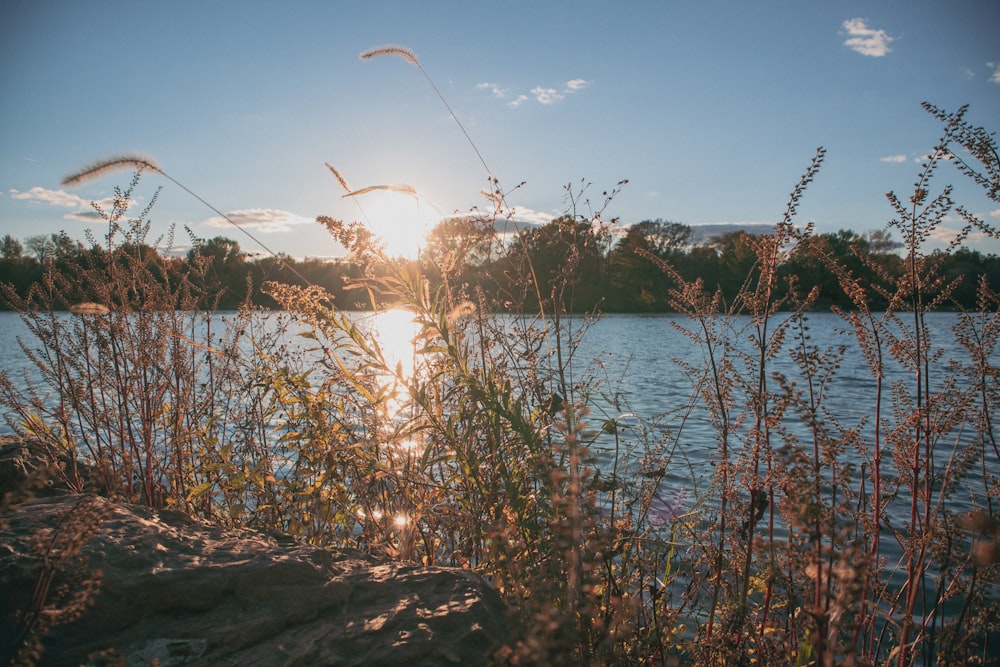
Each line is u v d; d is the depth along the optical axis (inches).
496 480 116.0
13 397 165.2
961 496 143.1
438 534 138.3
